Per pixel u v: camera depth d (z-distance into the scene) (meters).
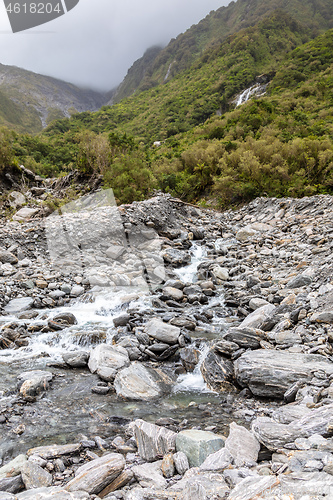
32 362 4.77
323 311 4.90
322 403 2.94
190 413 3.49
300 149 20.41
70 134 52.97
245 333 4.70
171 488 2.15
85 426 3.27
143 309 6.20
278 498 1.67
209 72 115.12
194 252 10.85
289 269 8.16
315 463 1.97
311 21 162.38
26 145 41.78
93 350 4.83
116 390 4.00
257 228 12.63
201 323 5.98
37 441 3.02
